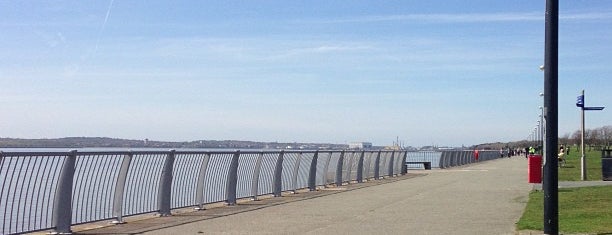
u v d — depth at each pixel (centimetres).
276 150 2047
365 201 1872
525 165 5522
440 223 1347
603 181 2730
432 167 4969
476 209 1636
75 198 1204
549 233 1102
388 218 1438
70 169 1175
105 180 1280
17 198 1075
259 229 1242
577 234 1137
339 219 1417
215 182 1683
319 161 2489
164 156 1453
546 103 1105
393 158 3556
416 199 1945
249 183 1883
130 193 1349
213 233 1183
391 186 2592
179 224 1309
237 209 1616
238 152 1780
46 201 1134
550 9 1096
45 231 1141
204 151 1608
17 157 1066
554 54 1095
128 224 1300
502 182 2856
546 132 1105
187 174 1554
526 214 1492
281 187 2094
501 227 1280
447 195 2102
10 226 1061
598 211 1502
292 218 1432
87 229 1223
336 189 2409
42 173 1123
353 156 2875
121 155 1315
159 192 1448
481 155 7125
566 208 1596
